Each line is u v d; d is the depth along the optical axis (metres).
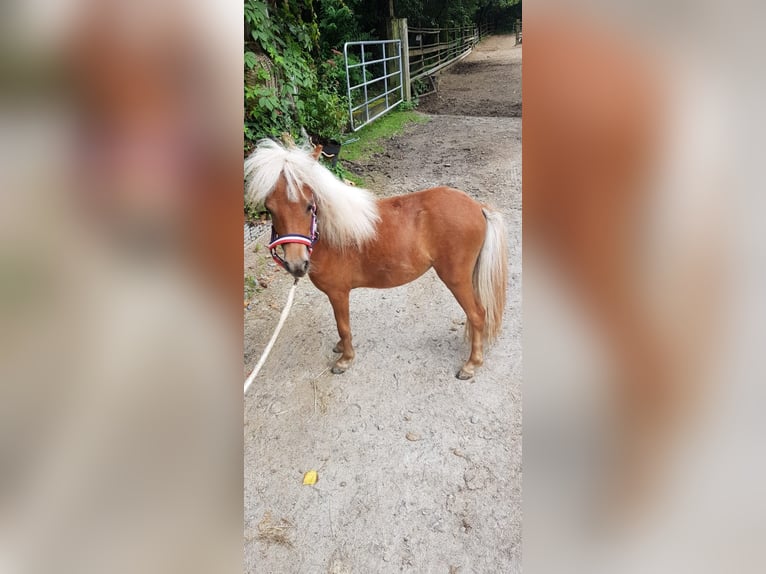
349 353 2.45
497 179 4.89
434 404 2.22
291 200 1.82
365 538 1.66
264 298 3.17
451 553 1.59
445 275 2.22
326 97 5.33
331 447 2.03
